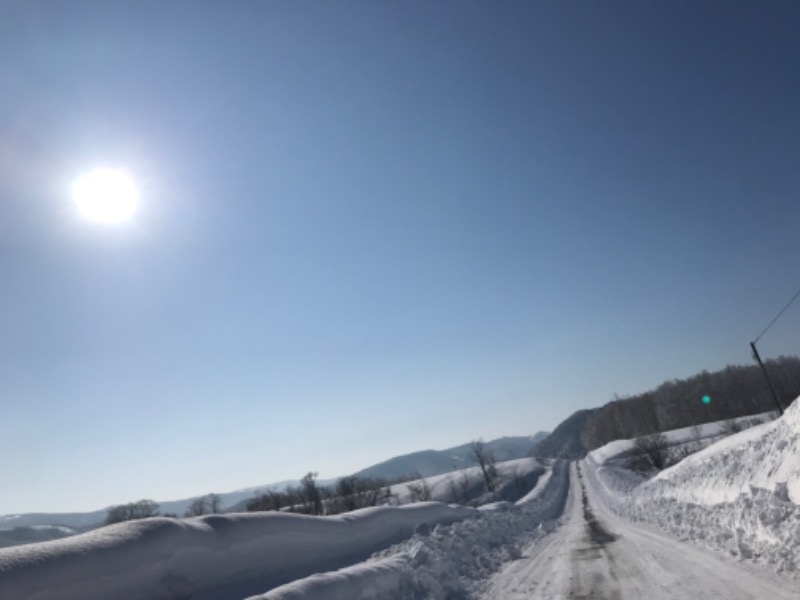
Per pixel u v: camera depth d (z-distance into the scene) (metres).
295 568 10.44
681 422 139.50
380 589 9.82
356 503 68.31
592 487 61.34
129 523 7.98
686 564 9.89
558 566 13.02
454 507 25.94
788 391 99.88
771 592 6.85
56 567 6.27
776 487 9.45
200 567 8.27
